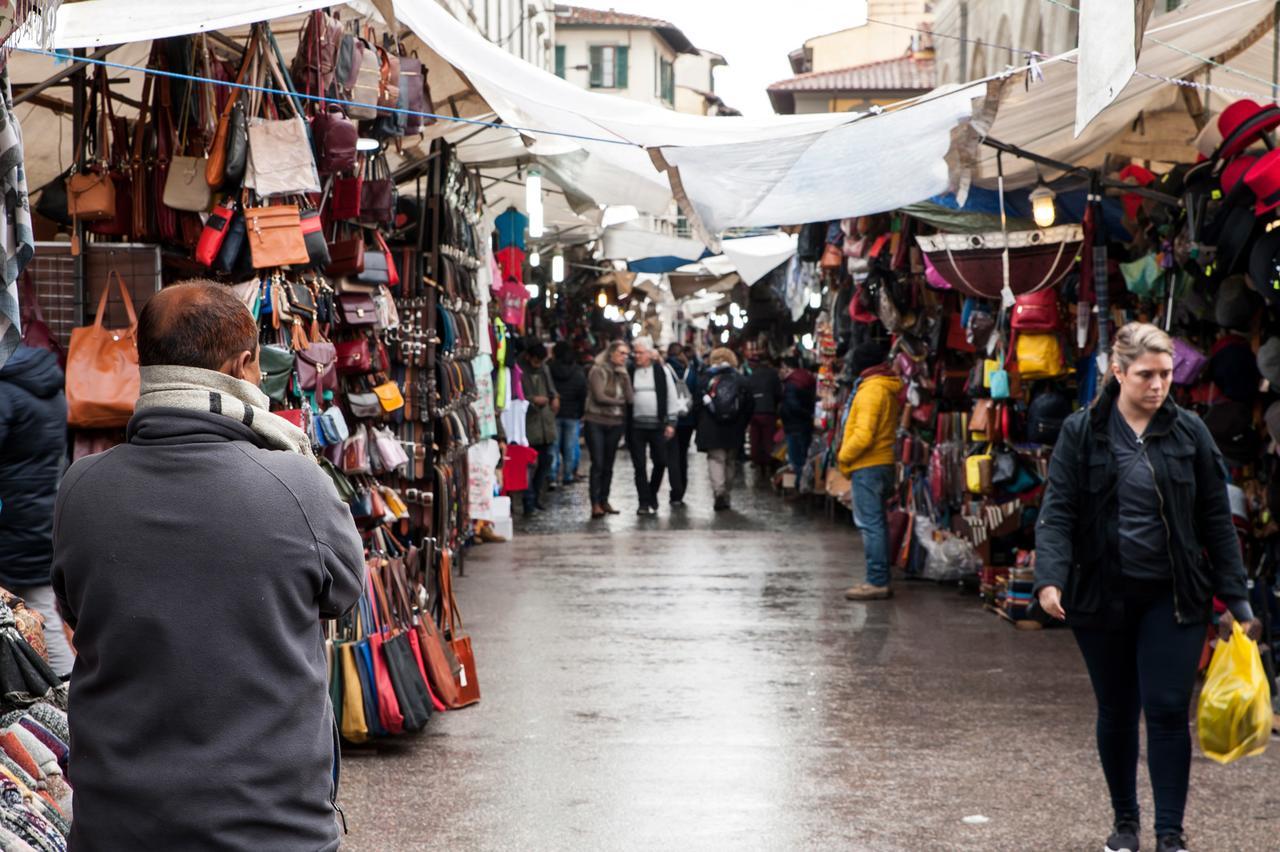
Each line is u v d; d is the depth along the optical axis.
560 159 11.64
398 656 6.98
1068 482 5.27
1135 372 5.17
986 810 5.97
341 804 6.05
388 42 8.38
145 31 5.66
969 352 11.56
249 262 6.09
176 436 2.84
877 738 7.14
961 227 10.36
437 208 10.00
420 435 9.72
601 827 5.75
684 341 60.97
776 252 19.59
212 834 2.67
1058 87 8.00
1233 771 6.57
